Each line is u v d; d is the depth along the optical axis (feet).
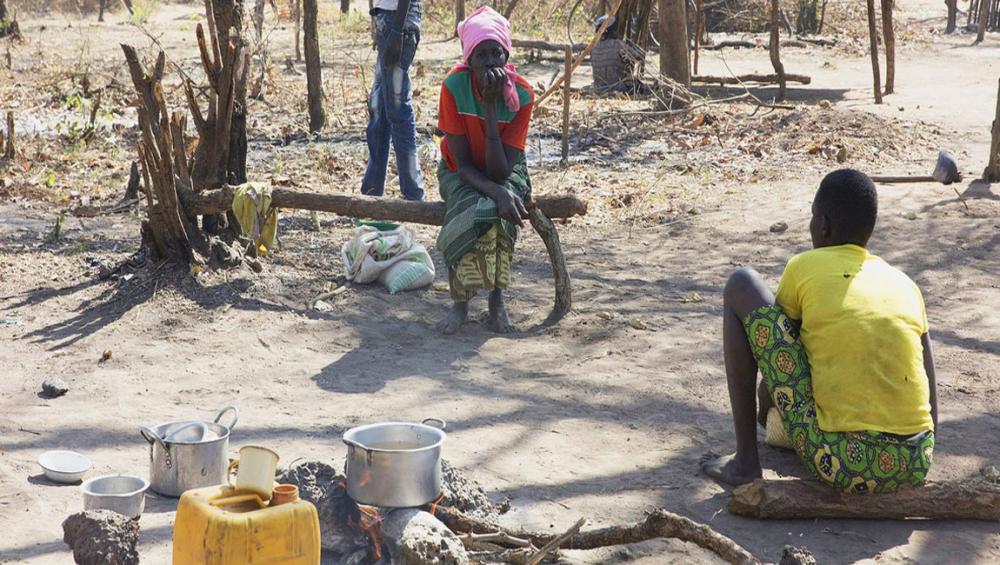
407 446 10.69
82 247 22.75
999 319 19.35
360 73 52.85
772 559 10.77
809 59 70.49
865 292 11.68
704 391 15.81
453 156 18.54
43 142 34.53
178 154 20.01
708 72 62.08
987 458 13.51
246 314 18.67
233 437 13.67
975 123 42.39
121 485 11.16
